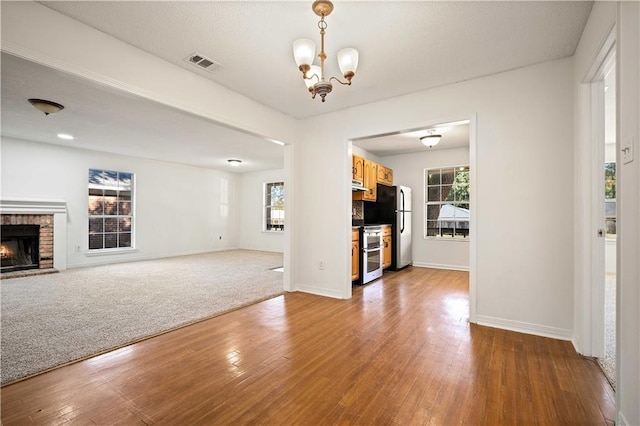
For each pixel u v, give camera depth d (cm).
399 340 250
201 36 229
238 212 915
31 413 157
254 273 527
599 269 221
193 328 276
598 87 224
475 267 289
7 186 505
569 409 161
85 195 598
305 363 211
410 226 611
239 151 613
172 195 746
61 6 195
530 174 268
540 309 263
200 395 174
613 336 257
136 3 192
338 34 224
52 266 543
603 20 173
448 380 190
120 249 652
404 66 271
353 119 371
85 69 213
